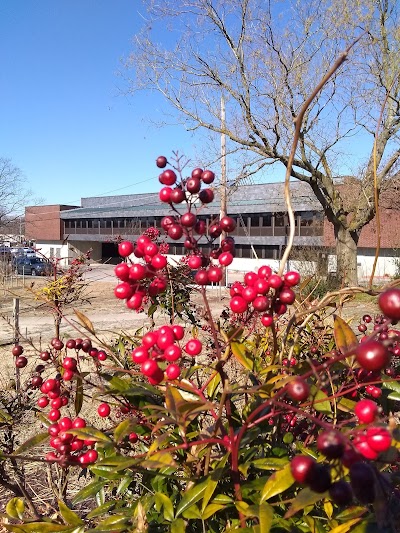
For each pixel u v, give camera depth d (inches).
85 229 1779.0
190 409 46.4
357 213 630.5
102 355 71.4
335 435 35.9
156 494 55.2
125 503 67.6
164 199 52.1
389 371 75.9
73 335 356.5
